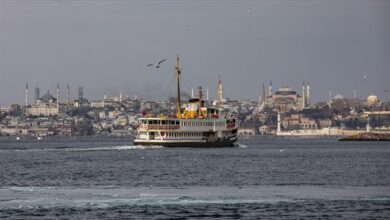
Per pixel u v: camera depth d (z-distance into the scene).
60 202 138.88
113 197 146.25
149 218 124.06
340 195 149.25
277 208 132.62
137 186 169.12
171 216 125.62
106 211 129.75
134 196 147.62
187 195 149.62
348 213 127.81
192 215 126.50
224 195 149.50
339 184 173.12
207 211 129.75
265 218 124.00
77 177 192.50
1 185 172.25
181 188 164.50
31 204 136.62
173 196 147.62
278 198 144.62
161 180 183.88
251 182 178.50
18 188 164.50
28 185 172.25
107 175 198.62
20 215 126.19
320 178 188.88
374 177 191.50
